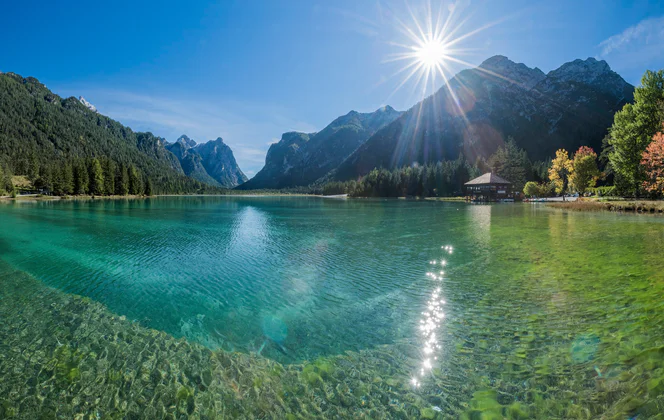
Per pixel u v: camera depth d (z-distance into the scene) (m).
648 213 33.75
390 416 4.95
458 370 6.01
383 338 7.50
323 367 6.42
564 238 19.31
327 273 13.25
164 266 14.70
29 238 22.50
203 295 10.83
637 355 5.84
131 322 8.75
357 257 16.08
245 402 5.49
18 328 8.40
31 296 10.84
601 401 4.83
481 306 9.04
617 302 8.53
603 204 40.34
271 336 7.80
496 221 30.55
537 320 7.85
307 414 5.11
